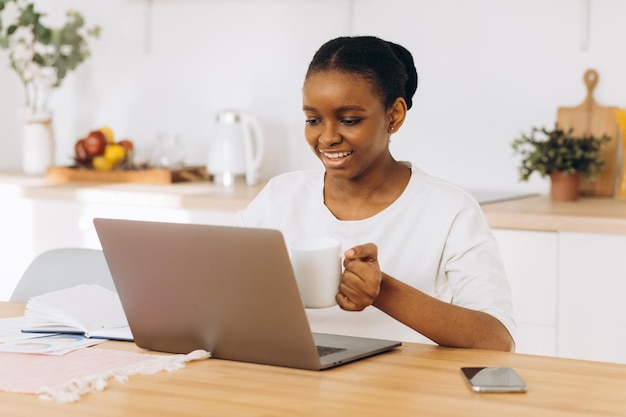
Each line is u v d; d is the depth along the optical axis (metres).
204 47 3.73
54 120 4.03
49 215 3.34
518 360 1.41
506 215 2.65
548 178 3.18
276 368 1.35
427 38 3.32
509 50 3.21
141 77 3.86
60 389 1.21
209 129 3.75
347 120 1.63
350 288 1.42
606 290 2.55
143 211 3.17
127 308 1.47
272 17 3.59
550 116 3.17
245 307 1.34
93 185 3.43
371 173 1.78
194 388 1.24
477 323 1.51
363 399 1.18
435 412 1.13
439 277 1.77
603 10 3.07
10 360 1.39
